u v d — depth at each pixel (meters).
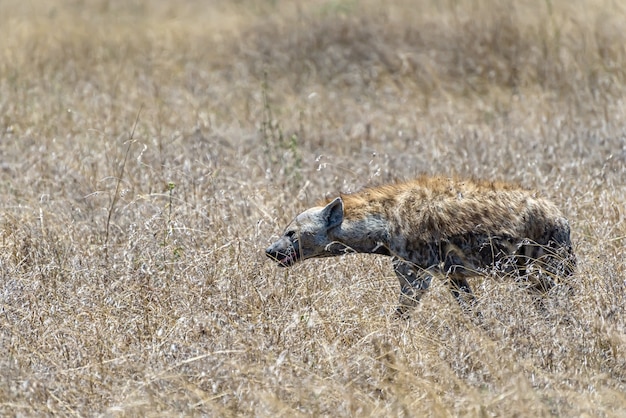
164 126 35.44
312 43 44.62
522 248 20.11
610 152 30.66
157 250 22.06
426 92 40.03
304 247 20.86
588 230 23.22
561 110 35.91
